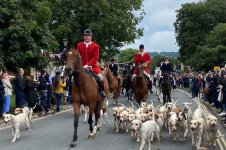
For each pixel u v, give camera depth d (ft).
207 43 207.31
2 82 57.77
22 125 52.47
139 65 57.72
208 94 79.97
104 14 118.11
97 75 43.11
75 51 40.11
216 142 40.24
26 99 61.62
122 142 40.16
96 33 116.67
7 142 40.75
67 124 53.42
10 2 65.26
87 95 40.34
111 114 62.95
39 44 72.28
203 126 37.22
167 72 70.59
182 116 40.11
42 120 57.82
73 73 39.60
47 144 39.32
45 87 65.92
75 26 115.85
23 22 66.08
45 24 74.28
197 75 105.81
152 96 99.66
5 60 65.57
